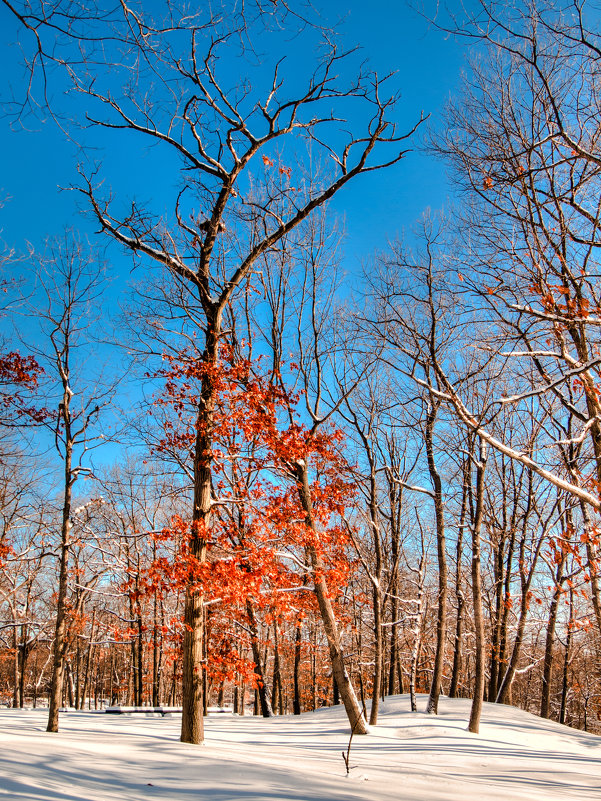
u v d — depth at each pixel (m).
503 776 10.11
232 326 15.75
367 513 20.25
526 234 10.16
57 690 12.00
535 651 28.81
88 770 6.28
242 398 13.02
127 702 38.25
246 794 5.83
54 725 11.70
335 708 22.55
